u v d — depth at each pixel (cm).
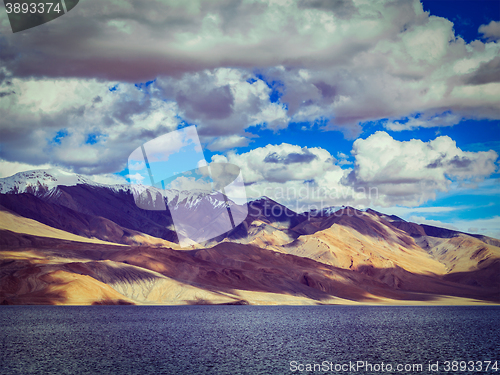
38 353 5988
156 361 5569
